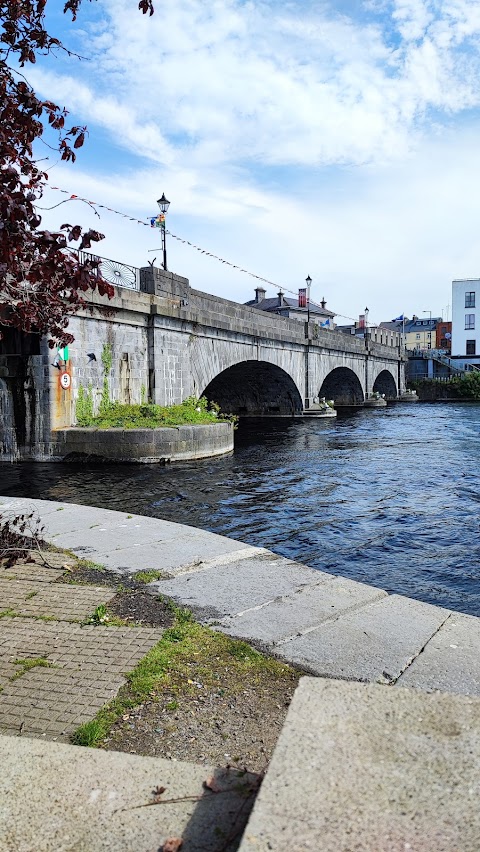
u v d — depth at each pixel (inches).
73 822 80.7
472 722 81.9
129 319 816.9
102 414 765.3
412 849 62.0
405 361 2721.5
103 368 775.1
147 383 860.0
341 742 77.7
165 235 982.4
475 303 3011.8
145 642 167.3
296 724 81.7
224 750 119.6
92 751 96.1
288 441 1041.5
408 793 68.9
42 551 258.4
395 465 748.0
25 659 157.2
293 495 554.9
